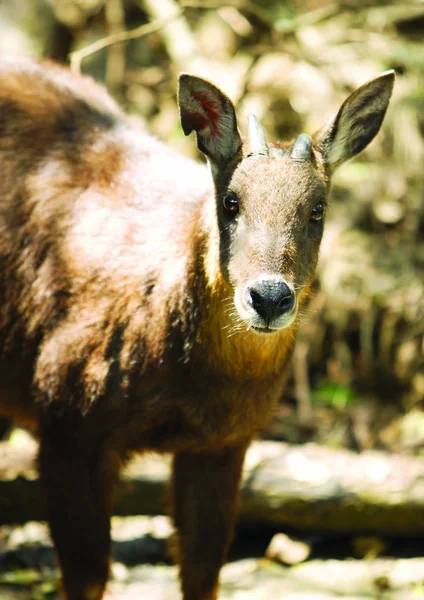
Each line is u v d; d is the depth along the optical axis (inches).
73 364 331.9
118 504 414.6
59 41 619.8
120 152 357.4
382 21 622.5
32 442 475.8
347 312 537.3
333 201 573.3
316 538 417.4
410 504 404.2
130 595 381.1
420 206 569.6
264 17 550.9
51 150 360.2
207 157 320.2
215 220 315.3
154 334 322.0
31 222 351.3
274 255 299.3
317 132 327.3
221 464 352.8
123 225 338.3
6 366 360.5
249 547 419.2
